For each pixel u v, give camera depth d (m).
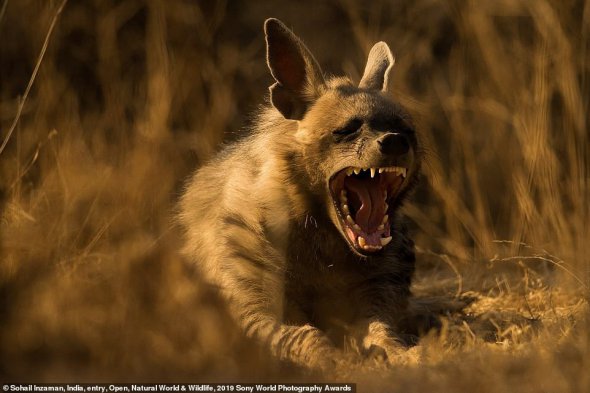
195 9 17.61
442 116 17.02
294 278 10.05
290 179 9.96
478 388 7.38
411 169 10.03
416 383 7.55
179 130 15.82
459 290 12.20
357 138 9.66
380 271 10.20
